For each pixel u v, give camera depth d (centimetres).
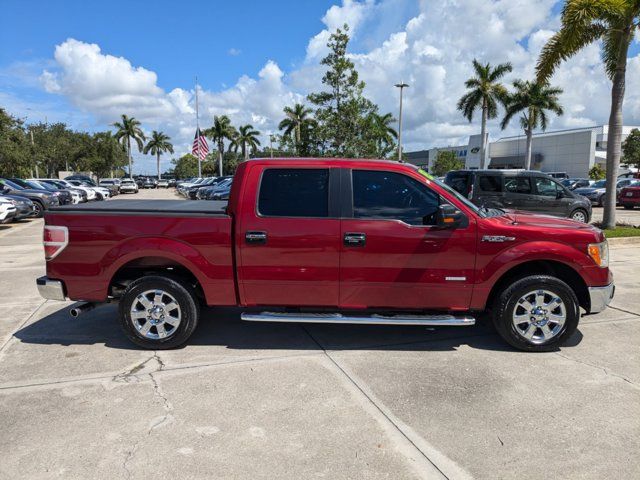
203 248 449
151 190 6253
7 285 749
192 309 464
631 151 4738
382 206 448
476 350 471
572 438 317
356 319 447
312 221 443
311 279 448
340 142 1582
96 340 502
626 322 554
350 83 1568
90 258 455
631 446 308
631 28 1204
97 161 5862
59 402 366
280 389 387
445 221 425
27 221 1816
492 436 320
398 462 292
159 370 425
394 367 430
